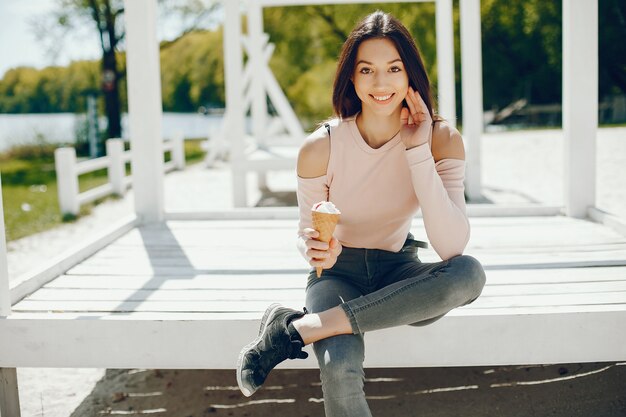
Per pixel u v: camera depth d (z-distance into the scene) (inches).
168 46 924.6
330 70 1023.6
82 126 837.2
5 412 106.0
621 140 477.7
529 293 109.6
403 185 90.3
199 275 128.6
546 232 160.4
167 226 179.6
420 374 131.0
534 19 850.1
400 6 925.2
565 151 180.9
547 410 112.4
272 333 81.3
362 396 77.9
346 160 90.1
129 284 122.7
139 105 180.9
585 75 173.8
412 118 87.4
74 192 326.0
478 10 278.7
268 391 127.3
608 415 108.8
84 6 858.8
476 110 286.4
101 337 99.9
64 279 127.0
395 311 81.1
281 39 997.2
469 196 292.0
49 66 1048.2
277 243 156.8
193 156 661.9
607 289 110.7
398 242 94.7
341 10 943.7
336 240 86.5
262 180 388.8
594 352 95.9
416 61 86.4
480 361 96.1
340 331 80.2
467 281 83.5
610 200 273.1
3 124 785.6
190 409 120.6
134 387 131.7
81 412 121.0
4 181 498.0
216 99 1172.5
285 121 388.8
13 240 273.3
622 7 719.1
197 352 99.0
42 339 100.5
